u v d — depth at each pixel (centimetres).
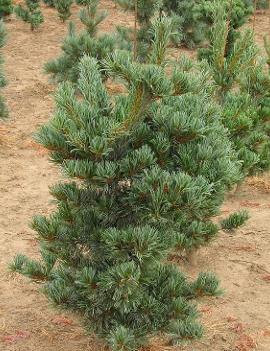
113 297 436
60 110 436
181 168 446
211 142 461
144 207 437
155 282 488
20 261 496
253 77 833
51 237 466
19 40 1866
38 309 634
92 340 577
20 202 906
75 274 474
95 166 433
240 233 831
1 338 582
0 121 1230
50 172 1021
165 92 417
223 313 640
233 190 988
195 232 589
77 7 2317
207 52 1080
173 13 1709
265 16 2306
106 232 439
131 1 1434
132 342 473
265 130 964
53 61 1333
